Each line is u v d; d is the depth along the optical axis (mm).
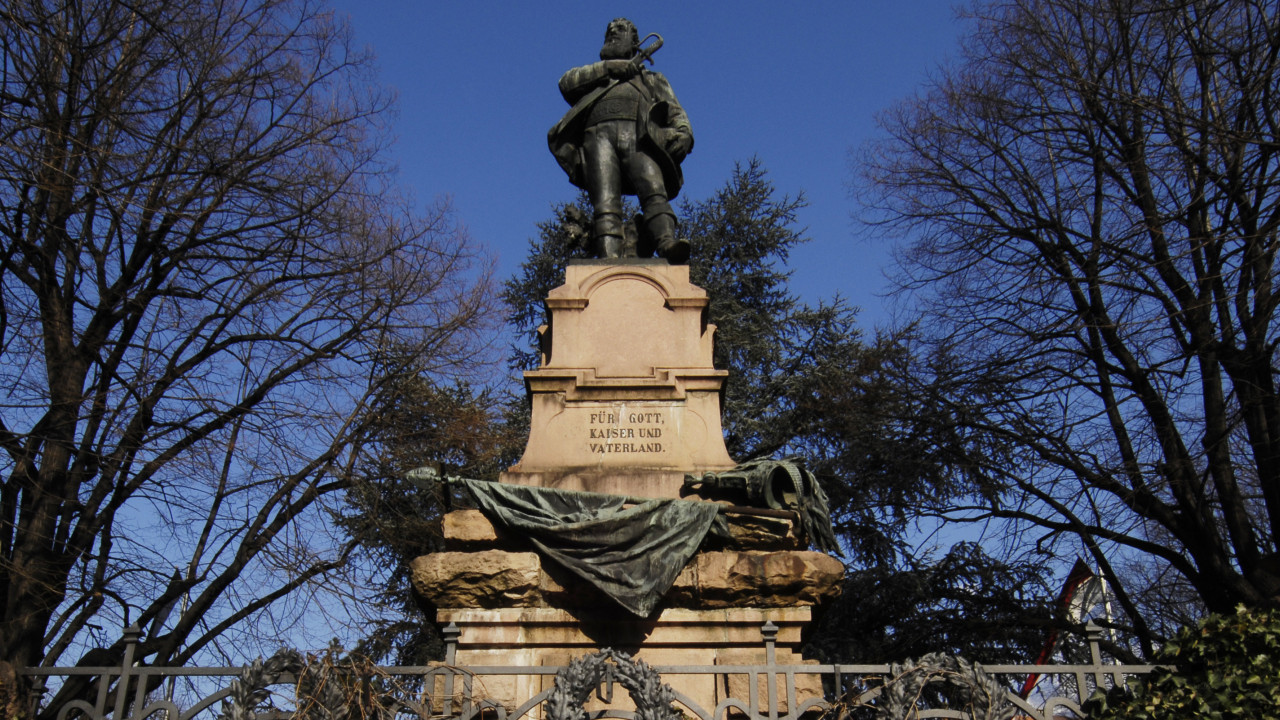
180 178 12125
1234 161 13586
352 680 6281
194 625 12672
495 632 7625
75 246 11906
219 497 12477
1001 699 6234
